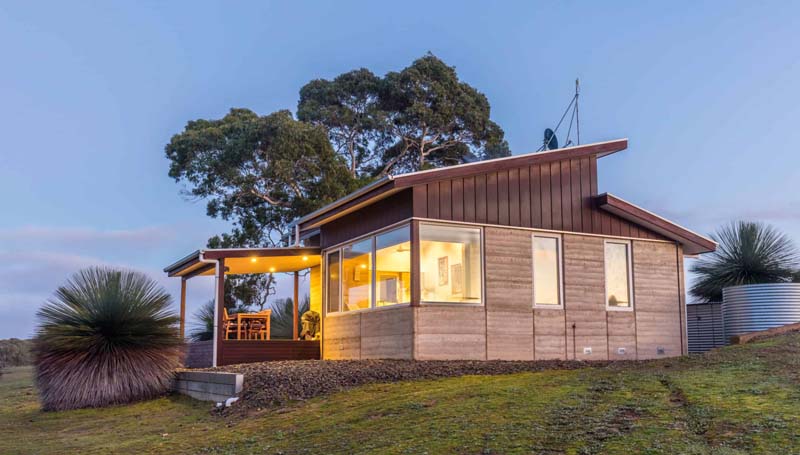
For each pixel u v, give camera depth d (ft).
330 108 102.83
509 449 18.40
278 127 89.30
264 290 93.76
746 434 17.44
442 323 39.11
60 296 41.29
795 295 49.14
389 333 40.70
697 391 22.63
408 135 105.60
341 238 47.98
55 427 33.37
